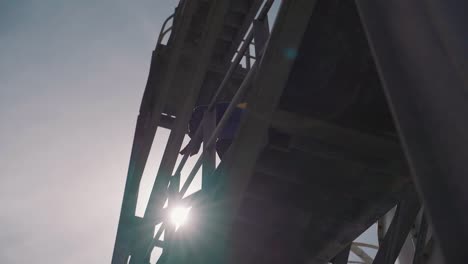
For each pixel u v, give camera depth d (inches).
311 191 223.3
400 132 53.8
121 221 375.2
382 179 207.0
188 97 323.0
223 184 212.5
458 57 47.8
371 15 66.9
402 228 188.4
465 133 45.4
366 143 193.0
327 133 191.8
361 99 184.7
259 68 175.2
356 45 170.2
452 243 44.4
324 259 261.9
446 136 47.8
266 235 249.8
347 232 241.3
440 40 51.4
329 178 213.9
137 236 375.6
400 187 206.5
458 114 46.7
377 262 200.7
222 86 268.8
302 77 181.9
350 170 206.8
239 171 205.5
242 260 260.8
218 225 241.1
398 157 195.6
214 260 259.1
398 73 57.3
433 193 47.5
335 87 183.3
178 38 318.7
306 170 210.8
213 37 308.8
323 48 173.5
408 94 54.7
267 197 229.1
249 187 224.1
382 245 200.5
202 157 259.9
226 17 378.0
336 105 186.7
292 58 167.2
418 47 55.1
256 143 195.0
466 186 44.4
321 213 233.8
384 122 189.9
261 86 175.9
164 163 346.0
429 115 50.7
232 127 285.3
